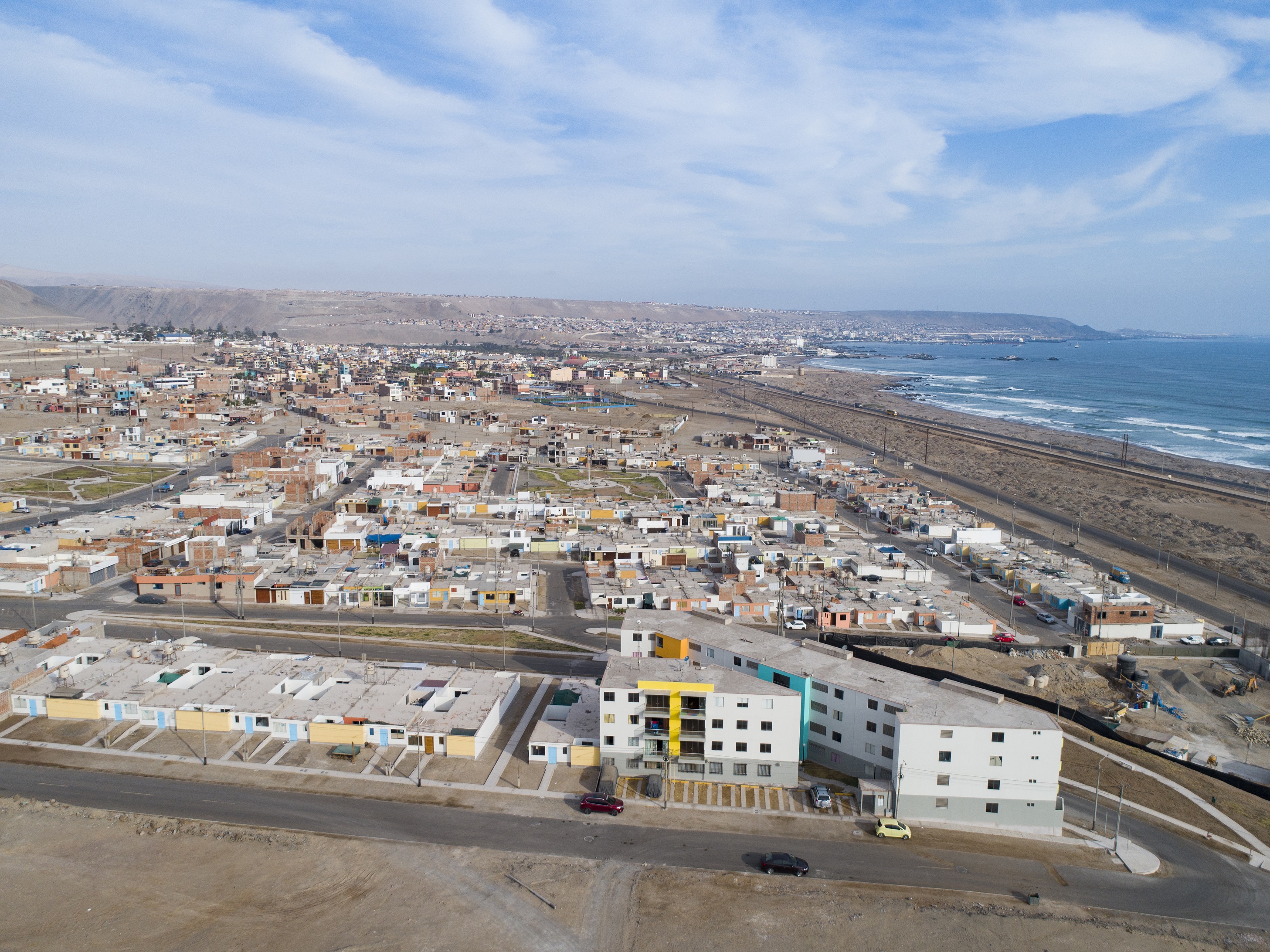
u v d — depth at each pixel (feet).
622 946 188.55
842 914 200.75
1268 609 469.57
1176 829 244.01
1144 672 371.56
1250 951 192.85
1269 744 312.71
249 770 259.80
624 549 511.81
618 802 242.17
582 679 333.21
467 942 188.44
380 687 303.89
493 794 250.37
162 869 211.20
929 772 242.99
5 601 417.90
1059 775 270.87
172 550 493.77
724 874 215.10
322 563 469.57
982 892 210.79
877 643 399.24
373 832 229.25
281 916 195.52
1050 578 484.33
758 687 262.06
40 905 197.26
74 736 277.64
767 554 505.66
